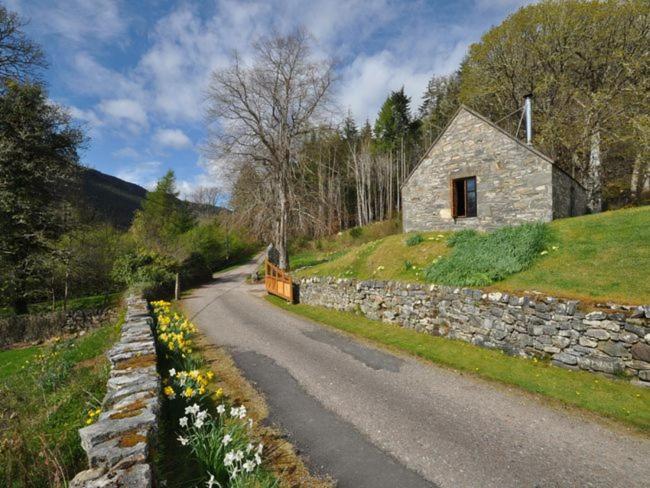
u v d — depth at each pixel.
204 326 11.05
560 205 12.12
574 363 6.52
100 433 2.93
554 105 22.70
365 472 3.95
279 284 15.84
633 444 4.38
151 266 18.73
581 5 20.50
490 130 12.56
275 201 23.20
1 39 17.44
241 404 5.62
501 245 10.20
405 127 49.69
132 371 4.79
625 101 19.08
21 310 17.42
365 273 13.01
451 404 5.54
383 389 6.15
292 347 8.66
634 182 22.05
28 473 3.22
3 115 16.23
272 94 22.64
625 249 8.13
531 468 3.97
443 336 8.95
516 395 5.78
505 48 23.55
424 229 14.70
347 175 46.38
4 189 15.80
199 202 47.97
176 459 3.91
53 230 17.75
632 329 5.88
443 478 3.82
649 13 18.42
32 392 6.03
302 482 3.78
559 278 7.88
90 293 20.62
